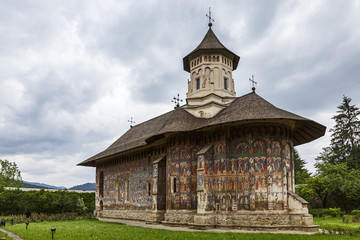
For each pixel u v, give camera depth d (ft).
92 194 192.24
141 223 117.91
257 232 80.74
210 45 126.62
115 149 157.48
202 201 94.17
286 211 88.53
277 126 93.25
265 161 90.99
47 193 169.89
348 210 164.04
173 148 107.86
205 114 119.14
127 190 145.38
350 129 223.51
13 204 157.79
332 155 220.23
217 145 98.89
